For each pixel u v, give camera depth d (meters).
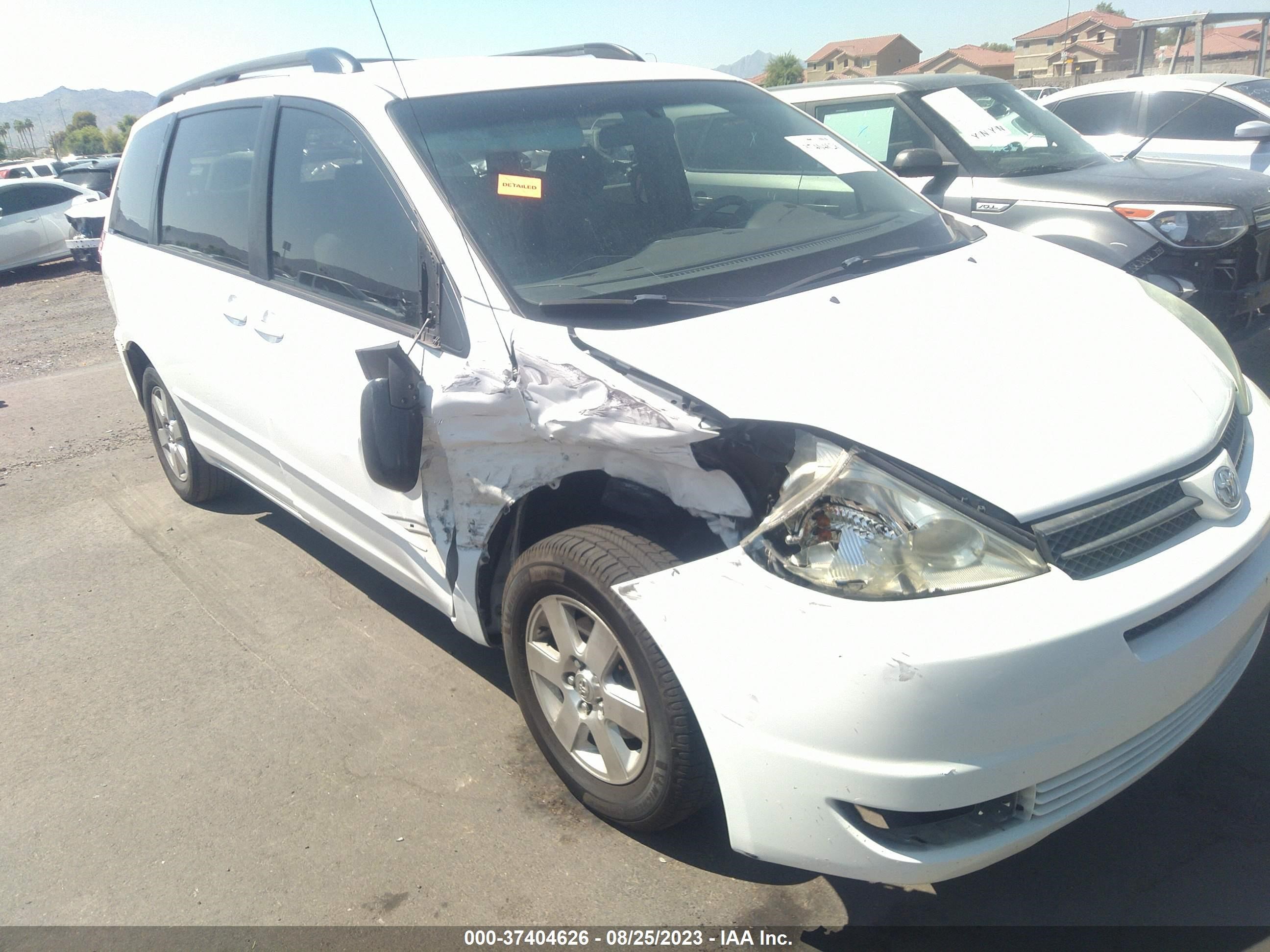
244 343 3.77
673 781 2.35
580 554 2.46
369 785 3.01
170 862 2.78
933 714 1.94
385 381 2.75
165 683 3.69
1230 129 8.46
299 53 3.87
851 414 2.21
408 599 4.16
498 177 3.03
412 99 3.22
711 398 2.27
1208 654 2.20
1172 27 10.97
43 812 3.05
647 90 3.60
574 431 2.45
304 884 2.64
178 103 4.68
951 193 5.89
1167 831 2.56
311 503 3.77
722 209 3.35
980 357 2.43
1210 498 2.25
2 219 16.70
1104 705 2.04
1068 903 2.37
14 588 4.59
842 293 2.75
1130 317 2.77
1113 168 5.79
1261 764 2.76
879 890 2.46
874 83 6.61
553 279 2.81
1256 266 5.05
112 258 5.05
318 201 3.41
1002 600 1.98
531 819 2.80
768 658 2.06
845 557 2.07
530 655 2.79
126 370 5.28
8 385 8.67
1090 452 2.18
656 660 2.28
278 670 3.71
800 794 2.07
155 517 5.29
